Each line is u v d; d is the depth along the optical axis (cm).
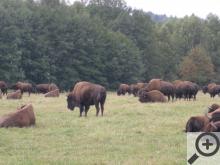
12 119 4259
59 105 6625
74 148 3350
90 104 5275
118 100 8125
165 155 3095
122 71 18825
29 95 10338
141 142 3581
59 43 17312
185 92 8725
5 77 15588
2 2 16925
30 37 16462
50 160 2945
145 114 5388
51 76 16762
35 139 3706
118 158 3016
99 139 3675
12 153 3200
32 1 18200
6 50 15700
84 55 17762
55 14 17475
